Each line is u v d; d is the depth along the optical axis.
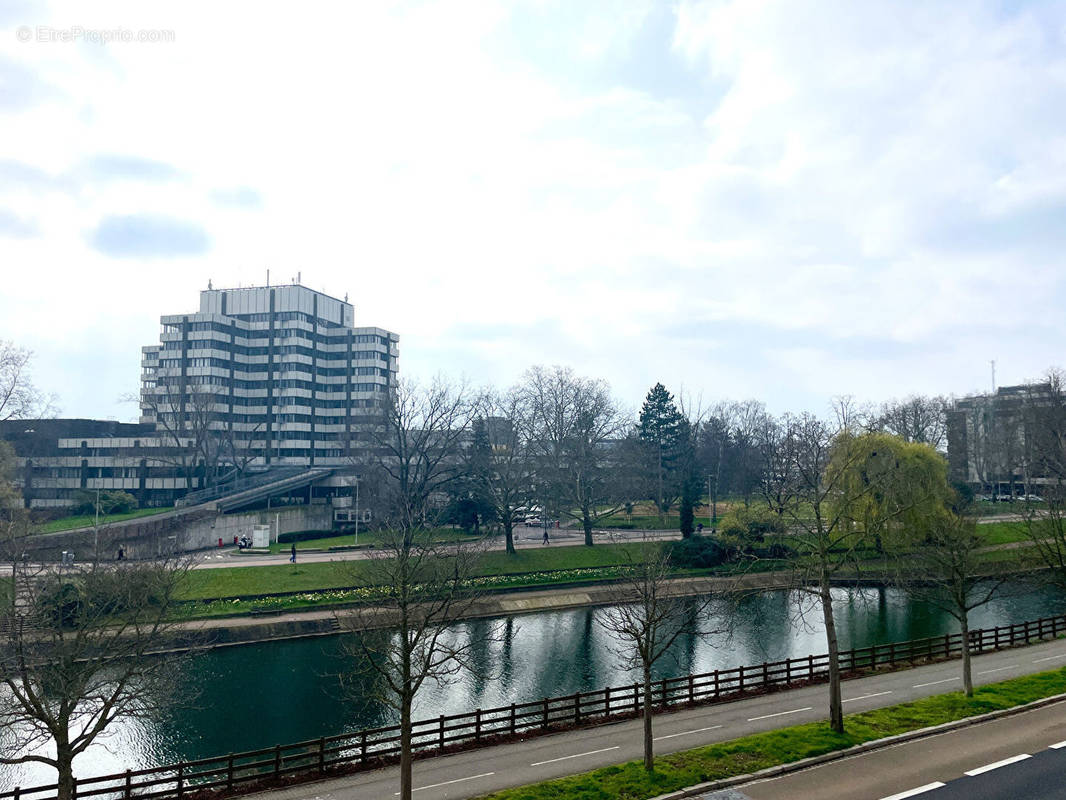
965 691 27.97
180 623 42.72
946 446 102.38
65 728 18.22
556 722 28.11
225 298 119.44
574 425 78.25
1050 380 89.50
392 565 35.94
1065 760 21.33
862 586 60.16
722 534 67.44
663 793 19.33
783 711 27.30
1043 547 47.06
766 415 125.00
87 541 48.03
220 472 104.00
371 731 23.59
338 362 122.69
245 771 26.56
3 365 64.38
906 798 18.89
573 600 58.50
